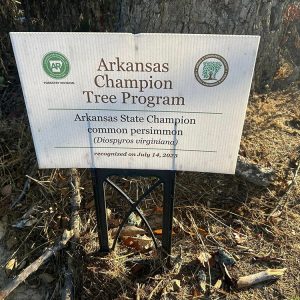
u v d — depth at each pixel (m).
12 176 2.45
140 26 2.45
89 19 2.78
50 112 1.54
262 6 2.43
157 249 2.03
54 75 1.45
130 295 1.94
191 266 2.05
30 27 2.87
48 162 1.69
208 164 1.65
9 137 2.60
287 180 2.39
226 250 2.11
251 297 1.94
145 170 1.73
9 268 2.13
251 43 1.34
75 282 2.00
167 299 1.93
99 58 1.40
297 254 2.09
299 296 1.94
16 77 2.97
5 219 2.31
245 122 2.67
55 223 2.22
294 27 3.14
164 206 1.83
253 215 2.26
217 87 1.44
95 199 1.83
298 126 2.71
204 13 2.33
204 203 2.30
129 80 1.45
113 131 1.58
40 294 2.07
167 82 1.44
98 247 2.08
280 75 3.03
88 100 1.51
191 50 1.37
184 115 1.52
